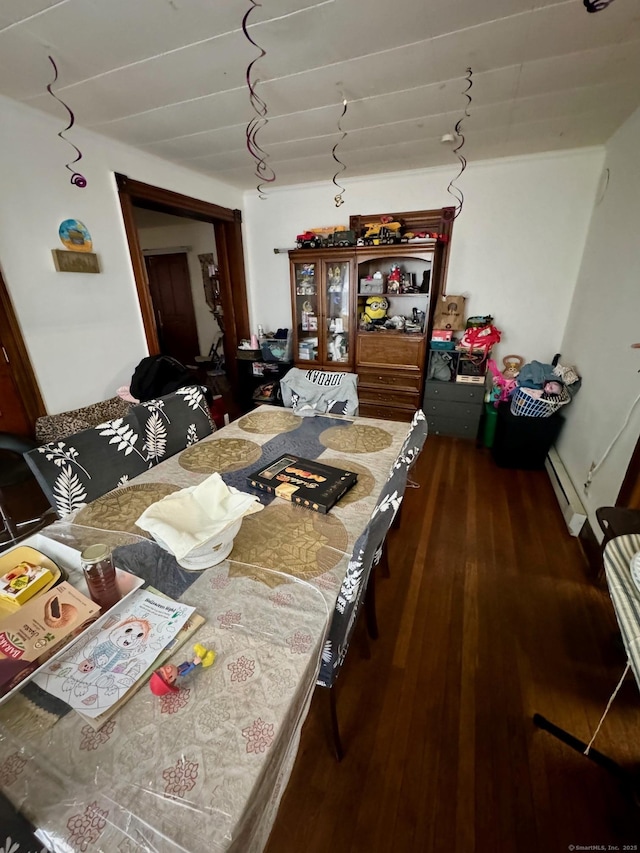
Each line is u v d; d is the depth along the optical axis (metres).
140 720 0.57
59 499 1.20
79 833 0.45
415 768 1.06
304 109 1.99
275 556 0.92
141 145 2.46
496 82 1.74
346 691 1.26
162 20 1.32
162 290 5.63
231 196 3.58
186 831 0.45
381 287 3.28
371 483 1.26
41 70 1.62
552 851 0.91
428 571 1.80
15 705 0.59
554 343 3.15
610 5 1.24
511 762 1.07
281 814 0.97
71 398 2.36
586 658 1.38
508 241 3.04
